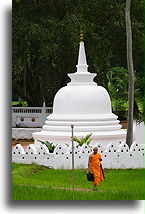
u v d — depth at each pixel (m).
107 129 24.83
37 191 18.42
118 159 22.86
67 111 25.19
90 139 23.52
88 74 25.75
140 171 22.12
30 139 32.44
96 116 24.97
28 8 34.53
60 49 33.22
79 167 22.52
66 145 24.11
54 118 25.23
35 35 32.88
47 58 33.16
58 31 32.91
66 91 25.56
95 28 34.56
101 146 22.89
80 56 26.16
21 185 19.22
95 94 25.36
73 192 18.53
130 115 25.02
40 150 22.83
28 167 21.81
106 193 18.48
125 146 22.98
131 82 25.12
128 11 25.31
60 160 22.59
